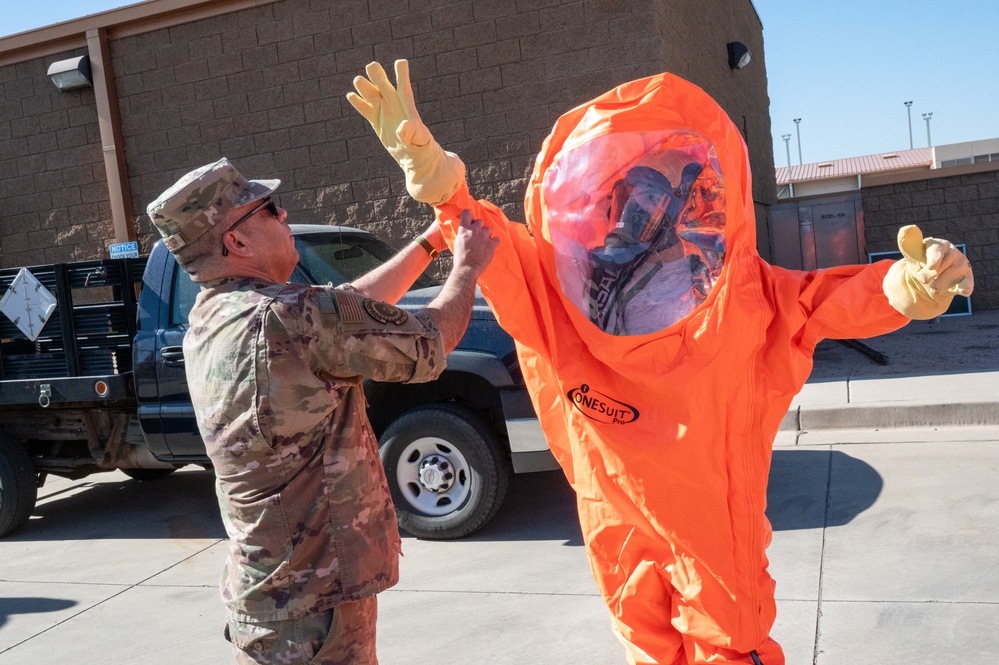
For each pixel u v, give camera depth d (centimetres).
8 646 415
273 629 197
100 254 1040
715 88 1073
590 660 340
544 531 504
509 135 861
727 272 215
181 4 953
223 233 204
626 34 817
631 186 220
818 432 672
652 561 229
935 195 1264
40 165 1054
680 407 215
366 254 569
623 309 219
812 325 228
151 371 543
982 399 642
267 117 948
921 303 204
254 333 193
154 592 472
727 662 221
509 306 229
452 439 491
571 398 229
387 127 211
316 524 197
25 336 585
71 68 990
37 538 611
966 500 476
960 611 347
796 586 388
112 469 629
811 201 1345
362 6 899
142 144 1003
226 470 200
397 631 384
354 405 207
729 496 221
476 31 862
